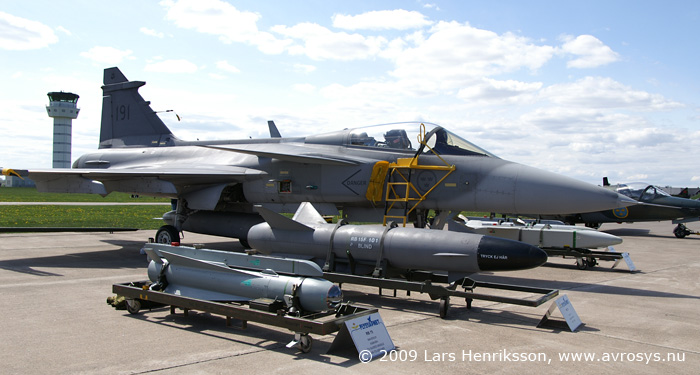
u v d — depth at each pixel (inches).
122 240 699.4
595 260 494.0
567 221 940.6
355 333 206.7
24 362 194.1
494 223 615.8
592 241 511.8
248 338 231.6
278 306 237.0
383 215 452.4
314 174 470.6
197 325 252.7
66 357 200.5
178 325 252.8
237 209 584.1
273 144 524.1
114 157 677.9
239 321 261.6
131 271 427.2
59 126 4534.9
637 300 333.1
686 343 234.4
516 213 393.4
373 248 323.6
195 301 247.8
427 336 240.8
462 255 295.9
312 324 202.7
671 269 487.8
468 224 615.5
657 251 656.4
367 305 309.7
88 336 231.1
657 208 864.9
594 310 301.6
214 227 534.3
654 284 398.0
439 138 425.4
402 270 343.9
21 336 229.8
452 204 406.0
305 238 354.3
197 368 189.5
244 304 268.4
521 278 426.9
